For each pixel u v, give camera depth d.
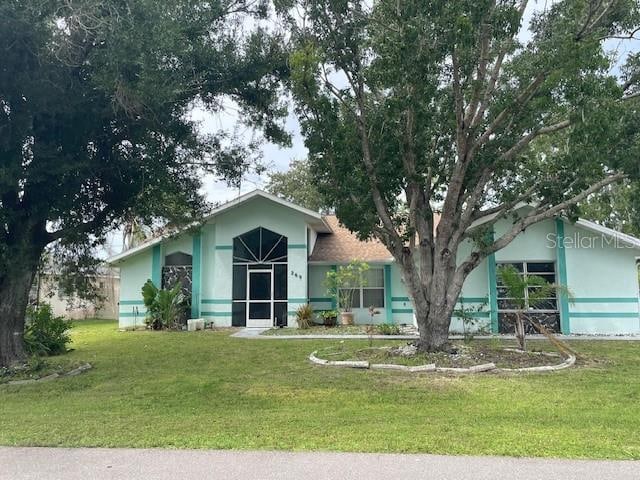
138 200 12.71
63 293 14.27
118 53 9.73
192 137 12.78
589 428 6.70
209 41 11.48
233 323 21.88
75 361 13.24
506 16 9.55
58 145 11.23
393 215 14.14
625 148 11.09
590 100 10.05
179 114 12.22
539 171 13.51
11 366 11.58
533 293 15.68
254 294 21.98
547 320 18.66
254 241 22.22
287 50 12.45
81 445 6.02
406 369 11.34
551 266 18.91
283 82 12.99
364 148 12.41
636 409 7.83
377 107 12.66
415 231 13.43
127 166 11.96
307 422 7.07
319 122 12.02
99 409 8.14
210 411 7.88
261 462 5.37
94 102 10.92
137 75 10.00
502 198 13.90
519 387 9.57
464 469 5.11
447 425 6.86
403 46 9.97
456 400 8.55
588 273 18.50
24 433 6.59
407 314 22.14
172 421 7.22
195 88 11.88
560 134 16.12
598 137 10.09
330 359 12.72
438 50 10.11
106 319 30.45
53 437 6.36
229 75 12.03
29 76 9.91
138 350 15.34
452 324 19.02
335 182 12.45
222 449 5.82
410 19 9.91
